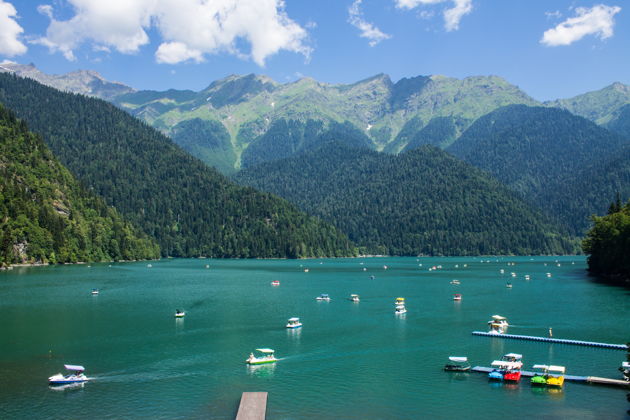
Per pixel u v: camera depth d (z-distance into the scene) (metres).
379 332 122.50
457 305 165.38
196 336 117.12
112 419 70.00
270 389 81.75
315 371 91.06
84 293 185.75
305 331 123.44
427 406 74.94
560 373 87.81
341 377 87.75
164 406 74.44
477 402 76.50
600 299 174.62
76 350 103.62
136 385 83.31
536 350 104.81
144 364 94.69
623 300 171.88
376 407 74.69
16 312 145.00
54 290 191.88
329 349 106.06
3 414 71.19
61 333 118.44
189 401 76.44
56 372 89.12
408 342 112.25
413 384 84.25
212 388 82.12
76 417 70.56
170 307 158.12
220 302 170.75
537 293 194.62
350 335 119.12
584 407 74.44
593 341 111.62
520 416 71.50
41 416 70.62
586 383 84.50
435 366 94.00
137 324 130.38
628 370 81.31
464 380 86.31
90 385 83.19
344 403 76.06
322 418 70.81
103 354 101.06
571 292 195.38
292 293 197.50
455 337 117.06
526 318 139.50
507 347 107.56
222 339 114.44
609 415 71.69
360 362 96.75
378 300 177.88
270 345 109.25
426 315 146.25
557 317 140.75
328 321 136.62
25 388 81.38
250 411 71.88
